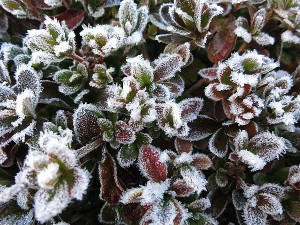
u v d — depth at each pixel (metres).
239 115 0.15
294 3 0.17
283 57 0.19
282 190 0.15
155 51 0.19
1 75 0.16
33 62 0.15
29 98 0.14
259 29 0.17
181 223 0.13
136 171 0.16
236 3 0.17
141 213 0.14
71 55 0.15
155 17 0.18
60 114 0.15
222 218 0.17
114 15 0.18
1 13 0.18
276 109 0.15
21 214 0.14
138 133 0.15
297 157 0.16
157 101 0.15
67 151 0.12
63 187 0.12
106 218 0.15
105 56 0.16
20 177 0.12
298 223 0.16
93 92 0.16
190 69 0.18
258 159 0.14
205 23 0.16
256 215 0.15
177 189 0.14
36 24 0.19
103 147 0.15
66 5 0.17
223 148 0.15
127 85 0.14
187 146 0.15
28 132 0.14
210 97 0.15
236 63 0.15
